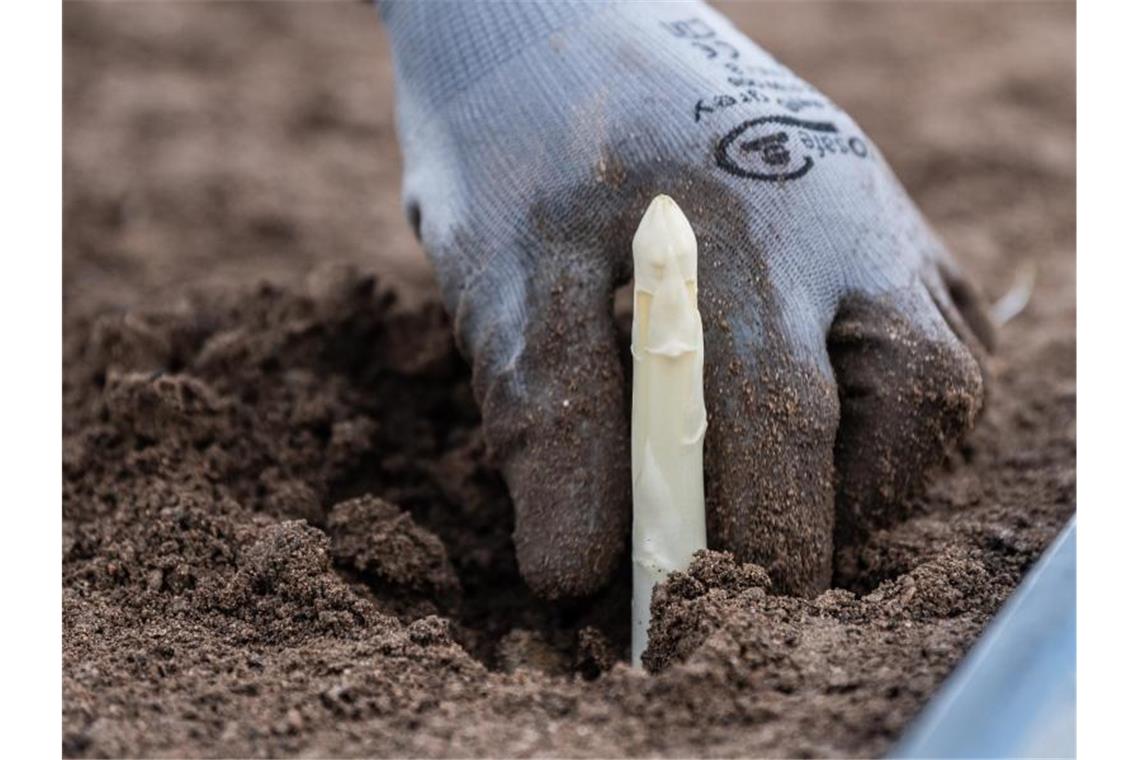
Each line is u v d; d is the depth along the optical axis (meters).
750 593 0.99
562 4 1.04
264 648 1.01
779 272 1.01
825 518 1.01
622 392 1.02
